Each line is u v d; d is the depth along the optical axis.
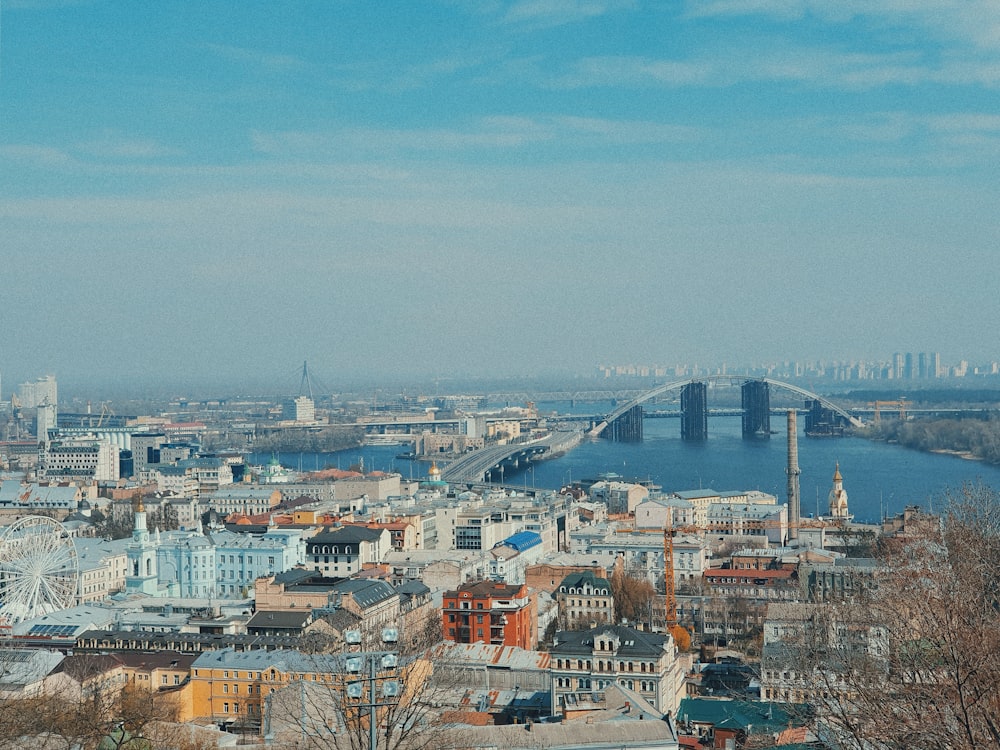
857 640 143.50
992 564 139.12
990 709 113.44
